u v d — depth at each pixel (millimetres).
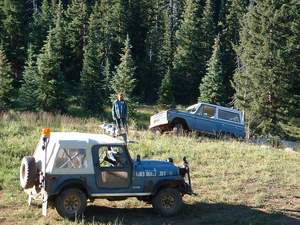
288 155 23969
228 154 22641
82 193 13273
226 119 29094
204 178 18453
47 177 13062
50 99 65125
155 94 95562
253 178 18781
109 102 78250
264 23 63594
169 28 102438
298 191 17562
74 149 13359
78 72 94250
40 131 23859
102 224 12984
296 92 72688
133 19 107812
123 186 13742
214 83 75875
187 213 14523
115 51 102250
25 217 13422
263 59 61062
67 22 100438
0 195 15453
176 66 95438
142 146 22297
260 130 57438
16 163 18953
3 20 87250
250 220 14188
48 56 65625
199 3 119000
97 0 111375
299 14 69438
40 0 123375
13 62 88062
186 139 25438
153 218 13898
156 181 14008
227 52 101562
